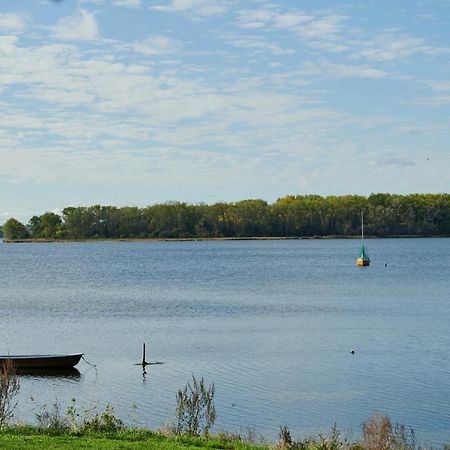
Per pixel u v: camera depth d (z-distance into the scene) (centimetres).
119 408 3111
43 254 19338
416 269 12006
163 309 6619
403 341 4694
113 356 4294
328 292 8188
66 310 6619
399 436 2503
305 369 3844
